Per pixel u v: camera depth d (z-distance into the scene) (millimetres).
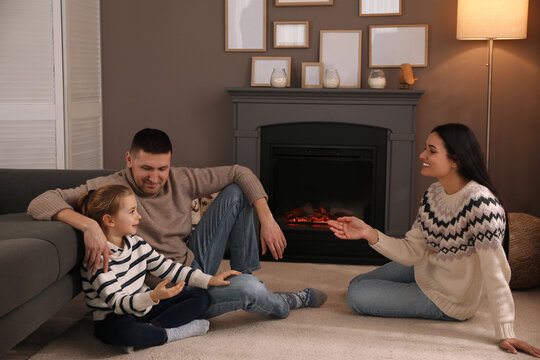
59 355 2270
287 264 3754
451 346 2361
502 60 4027
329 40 4117
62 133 3893
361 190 4035
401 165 3902
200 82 4281
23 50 3795
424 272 2648
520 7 3613
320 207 4086
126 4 4270
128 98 4348
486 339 2438
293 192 4090
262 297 2465
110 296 2188
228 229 2646
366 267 3703
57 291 2180
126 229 2271
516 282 3100
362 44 4113
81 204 2355
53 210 2303
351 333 2500
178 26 4254
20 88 3812
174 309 2377
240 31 4191
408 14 4059
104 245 2199
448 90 4082
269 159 4023
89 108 4191
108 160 4434
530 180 4094
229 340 2412
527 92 4031
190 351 2299
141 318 2342
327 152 3982
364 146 3945
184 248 2559
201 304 2395
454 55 4055
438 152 2469
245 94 3938
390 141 3900
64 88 3867
